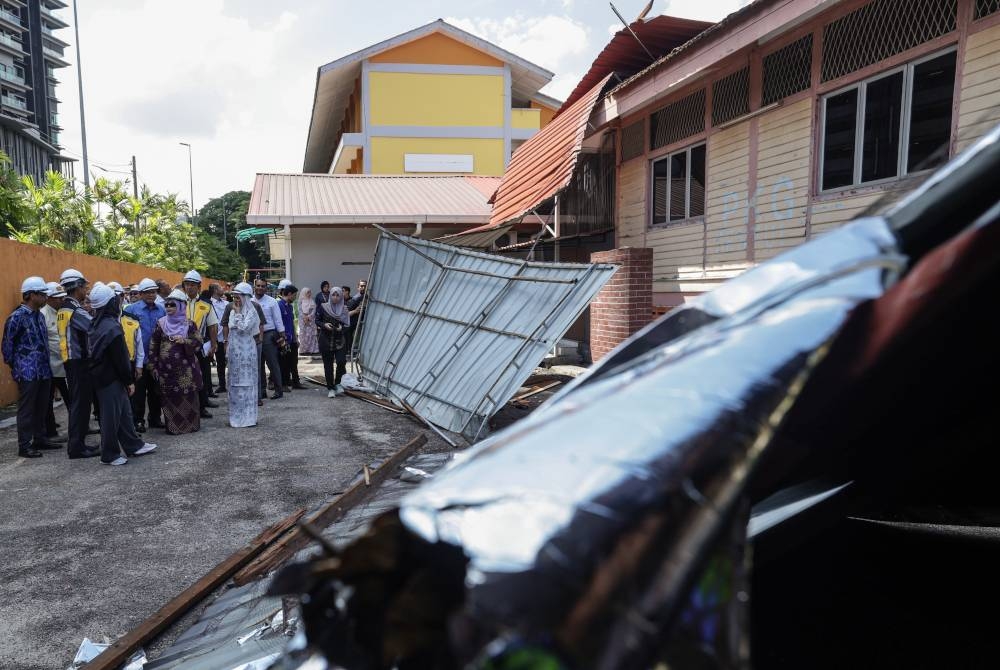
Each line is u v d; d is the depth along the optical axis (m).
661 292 9.35
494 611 0.50
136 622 3.35
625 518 0.59
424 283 8.52
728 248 7.86
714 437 0.68
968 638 1.57
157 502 5.17
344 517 4.25
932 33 5.20
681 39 8.44
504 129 27.06
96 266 13.75
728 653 0.59
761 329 0.81
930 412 1.15
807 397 0.81
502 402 6.11
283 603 2.83
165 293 9.36
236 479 5.75
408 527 0.64
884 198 1.01
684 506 0.62
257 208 15.90
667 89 7.80
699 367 0.79
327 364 10.47
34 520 4.79
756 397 0.72
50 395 7.66
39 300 6.82
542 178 10.18
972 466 1.57
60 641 3.17
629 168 10.09
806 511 1.51
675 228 8.93
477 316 7.23
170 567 3.98
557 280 6.42
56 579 3.83
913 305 0.75
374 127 26.16
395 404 8.52
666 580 0.57
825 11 6.20
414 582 0.63
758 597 1.78
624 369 0.96
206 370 9.93
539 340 6.19
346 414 8.80
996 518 1.70
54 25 107.50
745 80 7.45
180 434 7.60
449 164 26.70
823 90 6.31
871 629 1.63
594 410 0.77
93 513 4.93
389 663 0.63
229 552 4.19
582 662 0.49
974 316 0.85
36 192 24.11
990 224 0.72
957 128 5.00
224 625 2.91
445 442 6.84
